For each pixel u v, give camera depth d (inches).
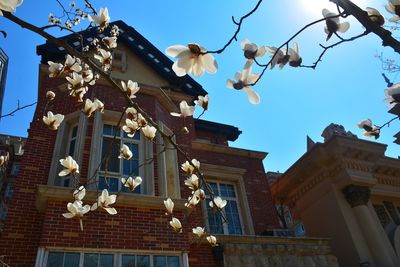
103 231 229.6
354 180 404.2
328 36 62.3
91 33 373.1
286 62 65.5
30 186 254.8
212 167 390.9
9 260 216.8
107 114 312.0
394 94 71.0
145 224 246.1
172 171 316.2
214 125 495.5
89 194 235.3
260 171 424.5
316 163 436.1
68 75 119.6
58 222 219.5
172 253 241.1
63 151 286.8
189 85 430.3
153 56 437.4
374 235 375.2
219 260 280.8
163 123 345.7
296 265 307.9
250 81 65.1
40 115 300.2
